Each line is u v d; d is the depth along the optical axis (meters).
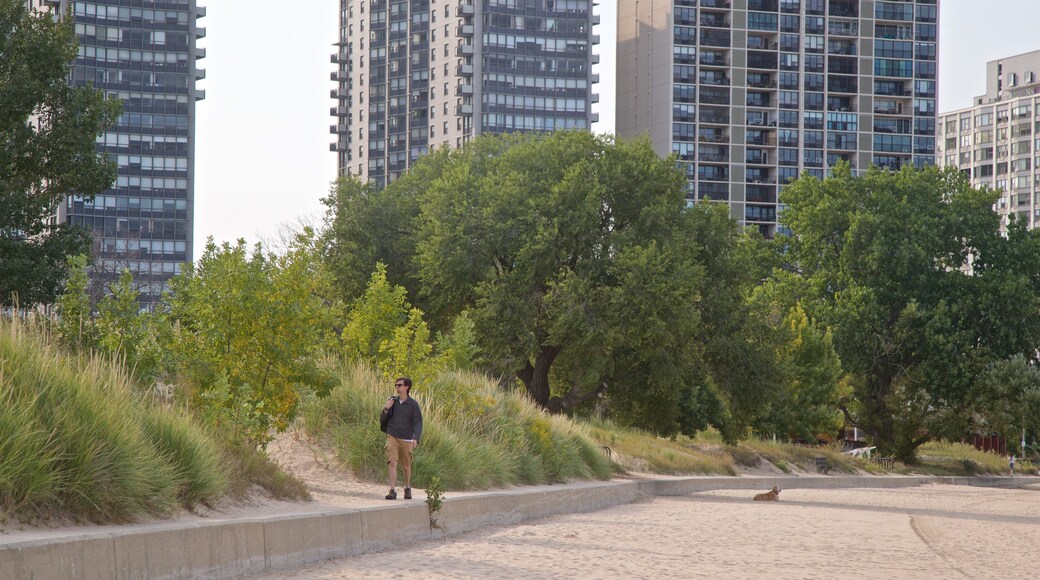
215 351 19.31
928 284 88.19
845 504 39.06
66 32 51.25
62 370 13.31
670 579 14.04
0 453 11.27
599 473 35.66
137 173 167.62
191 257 169.00
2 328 13.96
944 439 89.12
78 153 50.09
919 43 178.12
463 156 65.19
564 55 193.88
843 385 81.62
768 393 54.69
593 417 64.25
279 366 19.56
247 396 17.92
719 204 55.09
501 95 191.00
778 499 39.09
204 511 14.34
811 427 75.06
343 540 15.72
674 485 40.94
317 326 20.58
